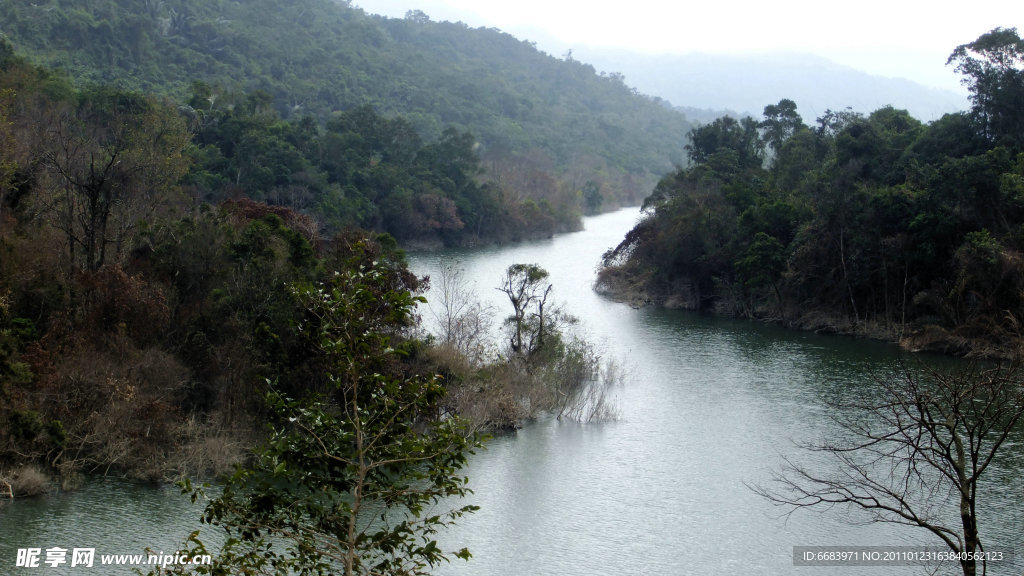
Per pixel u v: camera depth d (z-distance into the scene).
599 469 36.78
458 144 147.00
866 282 68.62
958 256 60.78
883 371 54.03
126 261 44.03
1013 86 70.44
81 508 29.73
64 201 46.84
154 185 57.75
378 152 142.62
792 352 61.44
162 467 32.91
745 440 40.78
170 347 39.19
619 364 56.50
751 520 31.56
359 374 13.80
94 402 34.50
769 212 78.44
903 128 88.00
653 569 27.78
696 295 82.69
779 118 111.44
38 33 152.25
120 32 166.88
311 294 13.93
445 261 108.19
